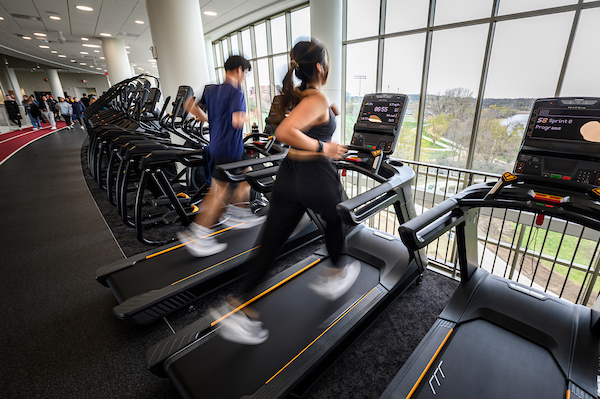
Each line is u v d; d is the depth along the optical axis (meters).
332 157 1.32
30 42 10.23
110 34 8.82
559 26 3.62
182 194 2.99
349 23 5.70
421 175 5.53
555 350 1.40
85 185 4.80
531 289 1.78
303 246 2.76
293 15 6.82
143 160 2.36
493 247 5.90
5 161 6.57
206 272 2.03
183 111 3.42
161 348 1.45
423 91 5.05
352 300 1.78
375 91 5.71
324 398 1.42
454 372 1.31
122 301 1.80
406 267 2.05
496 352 1.41
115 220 3.44
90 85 24.30
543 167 1.52
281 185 1.31
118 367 1.58
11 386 1.49
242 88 2.31
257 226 2.71
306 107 1.15
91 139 5.03
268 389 1.24
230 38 9.59
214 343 1.48
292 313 1.70
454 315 1.65
